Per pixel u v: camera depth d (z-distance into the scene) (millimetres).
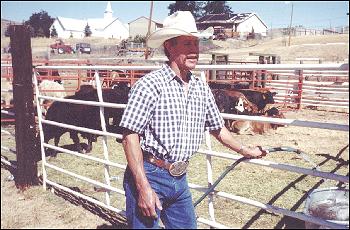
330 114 12828
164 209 2883
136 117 2516
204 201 4898
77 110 7488
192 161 6859
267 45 45125
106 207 4266
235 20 54719
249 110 9773
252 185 5500
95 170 6371
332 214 2855
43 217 4344
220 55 13836
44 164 5242
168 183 2674
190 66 2609
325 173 2600
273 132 9781
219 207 4691
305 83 14375
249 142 8711
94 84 12375
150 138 2619
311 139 8984
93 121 7863
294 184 5488
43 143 5246
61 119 7293
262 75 14188
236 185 5516
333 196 2908
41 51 46719
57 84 10492
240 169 6320
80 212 4465
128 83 12305
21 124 5129
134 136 2553
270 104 10641
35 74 5227
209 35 3361
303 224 4102
